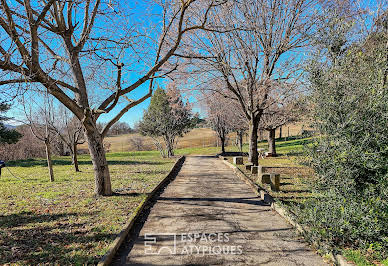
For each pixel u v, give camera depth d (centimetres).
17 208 599
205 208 621
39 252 365
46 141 1023
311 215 402
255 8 947
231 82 1146
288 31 957
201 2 983
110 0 640
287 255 369
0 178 1112
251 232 459
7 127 1877
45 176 1171
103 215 534
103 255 352
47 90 573
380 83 397
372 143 390
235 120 2225
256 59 1016
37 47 526
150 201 695
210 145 4719
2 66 472
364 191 388
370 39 535
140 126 2772
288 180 994
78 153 3516
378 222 358
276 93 1088
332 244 367
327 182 422
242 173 1170
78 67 705
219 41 1016
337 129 396
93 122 718
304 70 464
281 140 4172
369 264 317
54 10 653
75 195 734
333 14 468
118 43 646
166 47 1001
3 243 398
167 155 2728
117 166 1639
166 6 750
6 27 468
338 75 419
